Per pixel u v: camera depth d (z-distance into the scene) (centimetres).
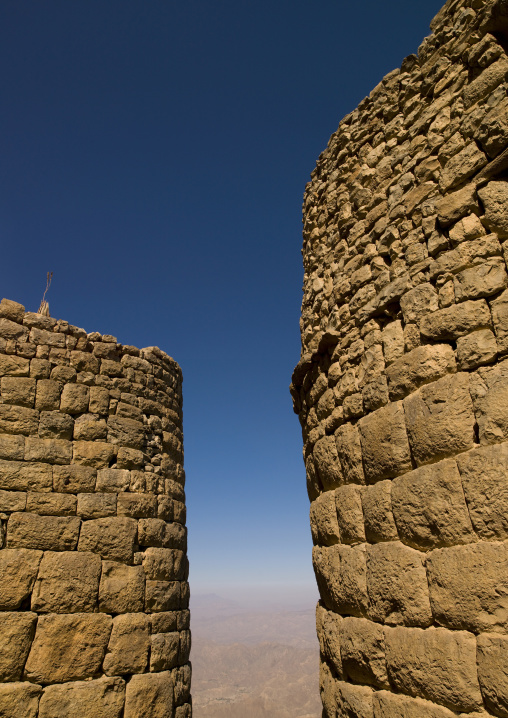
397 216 480
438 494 362
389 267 477
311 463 580
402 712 359
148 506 852
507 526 318
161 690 752
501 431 336
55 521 763
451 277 402
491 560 320
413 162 478
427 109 479
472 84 422
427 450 381
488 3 414
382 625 397
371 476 440
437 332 399
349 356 505
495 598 314
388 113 541
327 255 604
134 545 813
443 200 422
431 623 355
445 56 468
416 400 399
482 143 402
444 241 417
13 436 788
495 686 301
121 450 868
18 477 766
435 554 357
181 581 875
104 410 882
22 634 688
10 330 848
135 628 762
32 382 833
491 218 385
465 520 342
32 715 659
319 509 525
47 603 716
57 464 804
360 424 463
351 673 430
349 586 443
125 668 734
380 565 404
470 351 371
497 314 363
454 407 367
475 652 317
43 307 946
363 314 495
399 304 453
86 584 748
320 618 513
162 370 1016
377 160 538
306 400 623
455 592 337
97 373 905
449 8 469
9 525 735
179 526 903
